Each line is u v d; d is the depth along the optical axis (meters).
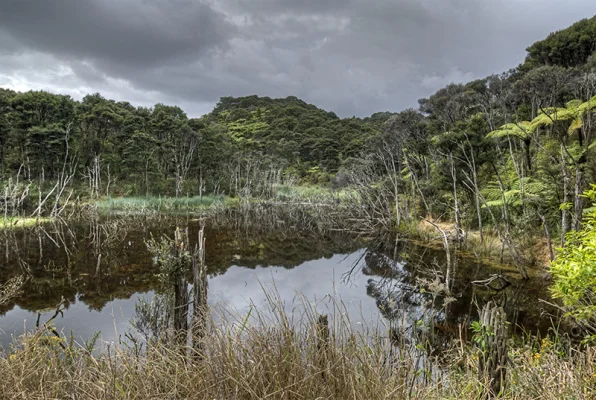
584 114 10.62
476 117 14.43
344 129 64.25
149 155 41.34
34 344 2.88
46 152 33.31
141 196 38.25
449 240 14.97
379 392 1.97
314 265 12.59
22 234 17.41
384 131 22.34
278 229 22.31
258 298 7.62
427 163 20.48
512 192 11.70
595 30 17.06
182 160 43.16
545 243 11.26
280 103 115.69
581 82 11.08
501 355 2.79
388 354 2.46
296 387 1.95
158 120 47.19
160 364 2.32
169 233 18.30
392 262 12.95
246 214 30.73
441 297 8.51
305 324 2.41
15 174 31.69
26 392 2.29
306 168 57.41
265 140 70.06
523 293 8.69
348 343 2.22
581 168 9.98
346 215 23.83
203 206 35.81
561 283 3.71
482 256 12.42
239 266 12.09
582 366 2.92
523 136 12.76
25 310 7.27
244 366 2.08
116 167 40.28
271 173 50.72
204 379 2.10
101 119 40.81
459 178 14.88
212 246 15.91
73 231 18.55
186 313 4.55
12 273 10.28
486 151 14.17
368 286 9.61
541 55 19.36
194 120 48.84
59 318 6.71
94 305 7.59
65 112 36.94
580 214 8.46
